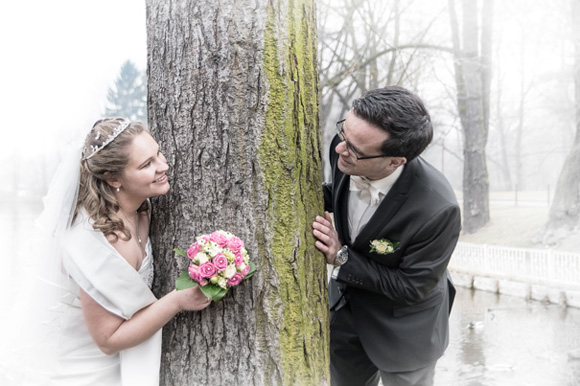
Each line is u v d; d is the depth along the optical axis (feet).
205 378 6.50
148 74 6.77
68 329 6.70
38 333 6.56
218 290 5.82
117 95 27.40
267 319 6.33
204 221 6.37
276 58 6.22
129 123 6.32
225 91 6.19
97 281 6.07
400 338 8.65
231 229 6.30
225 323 6.40
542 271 41.81
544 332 30.17
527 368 23.99
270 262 6.31
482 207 64.54
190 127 6.36
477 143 65.16
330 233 6.85
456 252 49.98
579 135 56.49
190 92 6.32
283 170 6.32
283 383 6.36
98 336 6.18
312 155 6.70
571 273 39.45
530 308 36.47
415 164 7.95
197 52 6.25
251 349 6.33
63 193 6.35
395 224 7.78
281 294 6.35
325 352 6.95
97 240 6.21
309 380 6.59
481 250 47.26
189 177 6.41
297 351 6.47
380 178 7.75
